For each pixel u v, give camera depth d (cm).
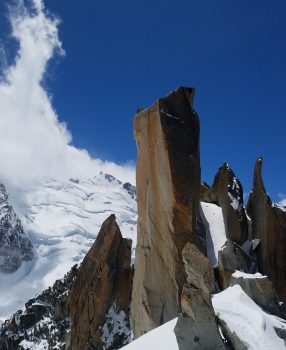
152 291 4138
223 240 4388
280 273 4306
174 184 3966
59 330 9081
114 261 6344
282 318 2819
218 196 4994
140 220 4431
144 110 4281
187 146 4053
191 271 2505
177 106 4134
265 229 4431
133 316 4444
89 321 6156
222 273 3912
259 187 4631
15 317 10494
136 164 4488
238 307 2638
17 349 9200
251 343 2330
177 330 2503
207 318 2428
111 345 5878
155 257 4147
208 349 2398
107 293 6184
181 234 3966
